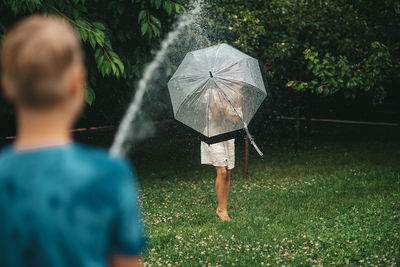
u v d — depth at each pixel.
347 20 10.30
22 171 1.17
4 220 1.16
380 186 7.50
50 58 1.13
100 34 6.51
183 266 4.41
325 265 4.40
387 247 4.77
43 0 6.44
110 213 1.18
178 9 7.10
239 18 9.20
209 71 5.52
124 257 1.23
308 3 10.38
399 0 9.77
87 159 1.20
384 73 9.40
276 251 4.77
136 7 7.71
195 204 6.93
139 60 7.99
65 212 1.15
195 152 11.62
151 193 7.67
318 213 6.21
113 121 10.52
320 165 9.49
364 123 14.88
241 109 5.50
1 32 6.48
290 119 13.48
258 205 6.73
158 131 13.41
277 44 9.62
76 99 1.23
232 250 4.80
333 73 9.21
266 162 9.95
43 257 1.14
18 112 1.20
